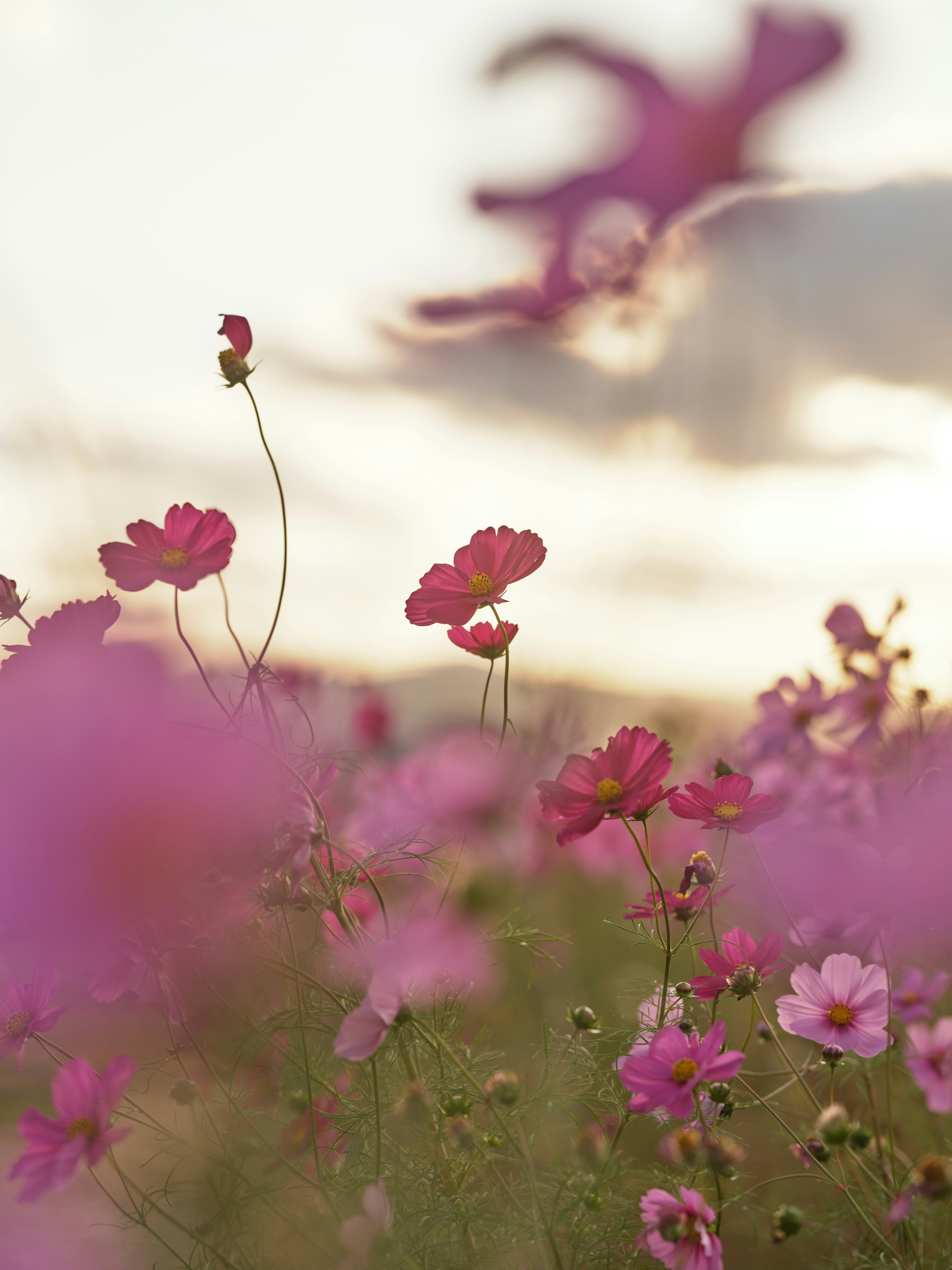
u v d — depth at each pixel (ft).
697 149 4.84
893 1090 4.64
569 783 3.87
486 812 4.33
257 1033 4.07
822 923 4.46
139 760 3.65
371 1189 3.75
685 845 7.35
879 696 5.37
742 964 4.02
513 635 4.10
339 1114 4.06
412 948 3.76
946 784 4.42
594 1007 5.39
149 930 3.83
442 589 4.05
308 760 4.04
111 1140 3.76
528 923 5.25
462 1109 3.87
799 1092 4.75
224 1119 4.30
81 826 3.63
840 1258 4.18
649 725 6.85
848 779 5.30
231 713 3.88
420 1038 3.93
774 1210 4.42
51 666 3.71
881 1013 3.98
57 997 4.15
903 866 4.37
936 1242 4.16
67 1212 4.40
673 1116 3.95
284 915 3.96
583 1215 3.94
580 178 4.95
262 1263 4.02
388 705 5.89
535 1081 4.28
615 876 7.36
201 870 3.72
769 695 5.61
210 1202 4.13
